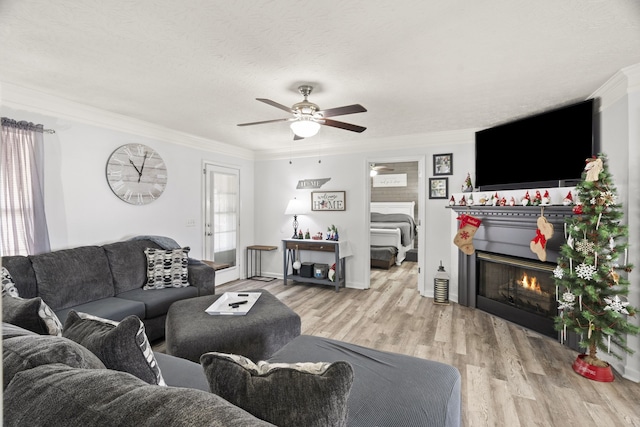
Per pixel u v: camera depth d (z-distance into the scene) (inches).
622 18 68.7
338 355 70.9
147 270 133.3
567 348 112.7
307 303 164.9
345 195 197.9
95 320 55.0
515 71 94.6
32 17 69.1
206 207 188.7
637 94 90.7
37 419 30.6
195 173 181.0
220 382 38.4
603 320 91.9
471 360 104.8
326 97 116.3
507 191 137.0
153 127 155.1
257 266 229.1
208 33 75.6
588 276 92.7
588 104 110.6
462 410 80.4
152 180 155.9
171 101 121.1
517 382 92.3
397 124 153.3
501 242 138.6
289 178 216.7
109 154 137.6
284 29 73.9
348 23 71.3
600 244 92.7
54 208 119.5
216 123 152.0
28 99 110.7
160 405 29.7
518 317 132.4
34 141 110.7
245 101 120.9
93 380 33.6
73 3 64.5
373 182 349.7
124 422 28.6
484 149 151.0
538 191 119.9
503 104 123.6
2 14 67.6
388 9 66.3
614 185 97.3
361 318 142.9
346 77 99.0
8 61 89.4
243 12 67.7
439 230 172.7
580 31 73.7
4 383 36.2
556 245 117.7
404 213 333.1
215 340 85.7
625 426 74.7
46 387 33.1
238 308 101.6
